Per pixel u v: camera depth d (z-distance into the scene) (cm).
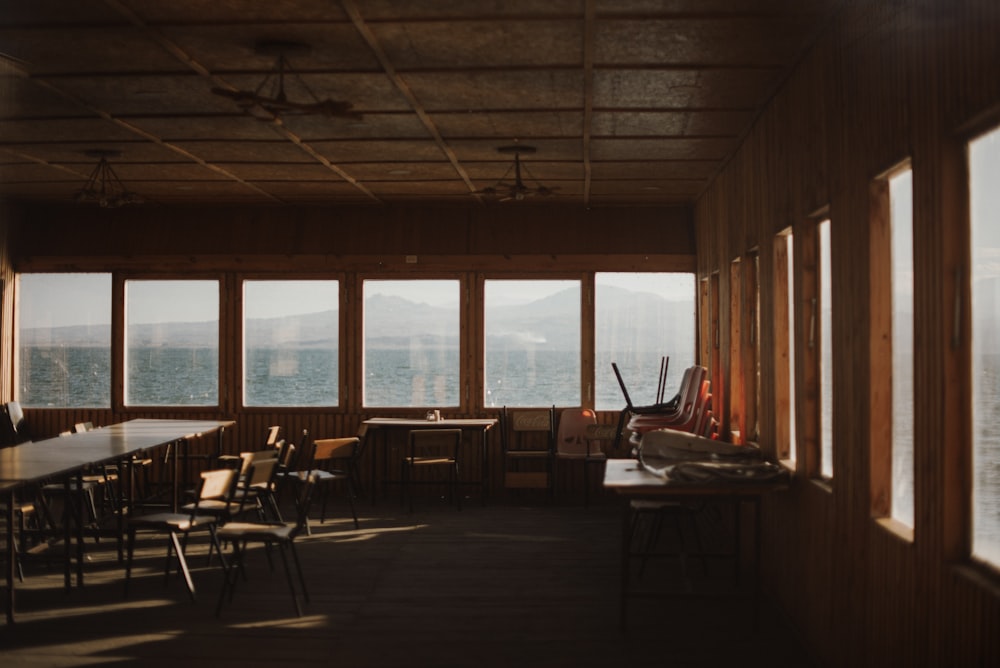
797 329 617
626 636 606
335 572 784
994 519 332
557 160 966
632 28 574
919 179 378
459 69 661
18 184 1119
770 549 696
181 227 1262
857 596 473
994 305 332
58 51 622
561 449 1182
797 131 628
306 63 647
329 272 1256
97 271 1265
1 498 823
